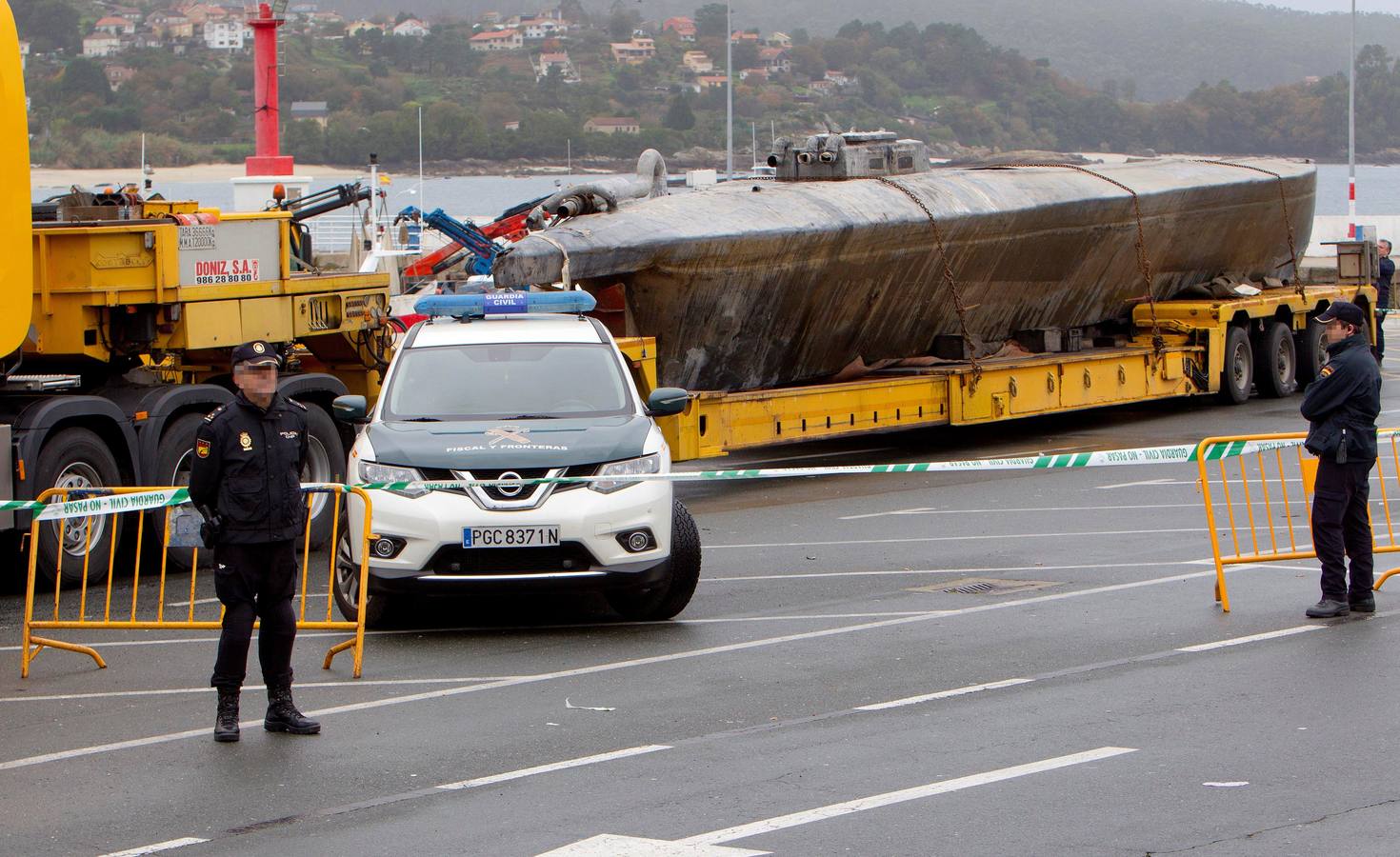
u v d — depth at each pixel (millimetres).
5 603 15672
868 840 8227
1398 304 59375
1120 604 14328
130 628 12594
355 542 12953
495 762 9805
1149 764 9461
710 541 18812
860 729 10320
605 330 15398
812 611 14359
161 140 152750
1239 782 9102
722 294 23125
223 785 9469
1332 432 13352
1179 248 31438
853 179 26609
